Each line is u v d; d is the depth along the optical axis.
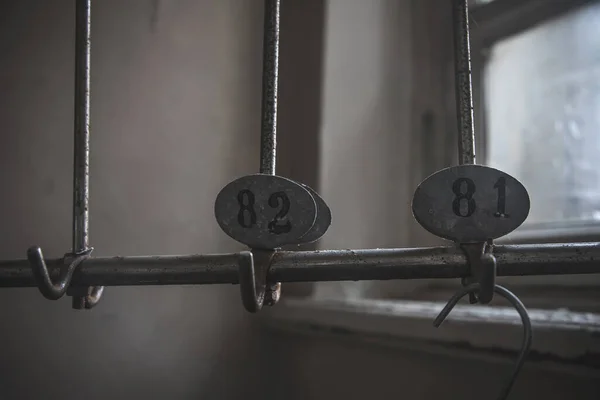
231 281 0.39
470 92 0.40
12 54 0.75
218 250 0.94
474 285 0.36
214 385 0.92
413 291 1.03
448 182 0.37
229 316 0.95
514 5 0.97
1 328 0.73
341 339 0.85
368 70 1.03
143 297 0.85
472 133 0.40
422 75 1.10
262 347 0.98
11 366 0.73
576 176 0.90
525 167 0.96
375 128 1.03
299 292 0.97
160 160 0.89
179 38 0.92
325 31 0.98
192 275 0.39
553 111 0.94
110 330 0.82
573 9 0.92
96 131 0.82
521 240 0.89
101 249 0.81
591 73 0.90
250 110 1.01
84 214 0.41
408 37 1.09
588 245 0.37
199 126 0.94
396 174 1.05
